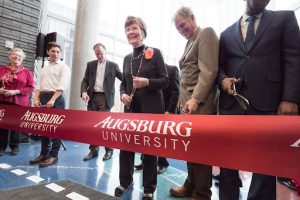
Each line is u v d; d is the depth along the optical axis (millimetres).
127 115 1282
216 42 1435
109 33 6594
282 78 1249
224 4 6680
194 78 1513
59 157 3086
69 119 1547
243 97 1218
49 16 5578
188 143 1021
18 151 3123
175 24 1572
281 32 1265
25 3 4254
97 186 2115
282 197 2021
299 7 4070
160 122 1135
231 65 1390
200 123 1021
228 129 943
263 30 1287
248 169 875
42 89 2668
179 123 1075
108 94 3121
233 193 1366
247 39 1335
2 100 2779
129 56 1906
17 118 1919
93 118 1429
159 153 1094
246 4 1342
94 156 3201
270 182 1290
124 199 1827
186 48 1632
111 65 3211
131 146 1194
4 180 2088
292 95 1153
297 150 799
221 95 1443
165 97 2688
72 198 1557
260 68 1255
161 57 1780
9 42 4039
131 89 1811
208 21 7406
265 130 869
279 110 1195
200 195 1475
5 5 4000
